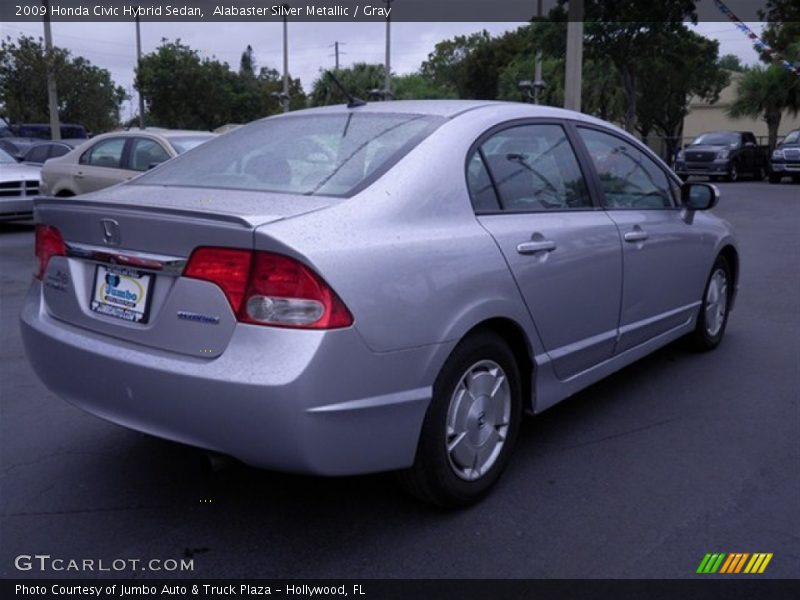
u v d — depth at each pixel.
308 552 3.26
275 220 2.96
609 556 3.21
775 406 4.85
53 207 3.51
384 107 4.06
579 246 4.07
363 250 3.03
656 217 4.91
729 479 3.88
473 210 3.59
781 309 7.36
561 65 25.05
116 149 11.06
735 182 27.48
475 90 49.16
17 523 3.48
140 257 3.16
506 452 3.74
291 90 54.75
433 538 3.35
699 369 5.55
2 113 36.12
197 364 2.97
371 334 2.98
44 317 3.62
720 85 39.91
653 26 18.94
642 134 40.75
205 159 4.05
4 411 4.80
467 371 3.45
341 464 2.99
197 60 37.88
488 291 3.48
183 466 4.04
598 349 4.36
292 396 2.81
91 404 3.37
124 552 3.27
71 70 34.72
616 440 4.35
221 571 3.14
